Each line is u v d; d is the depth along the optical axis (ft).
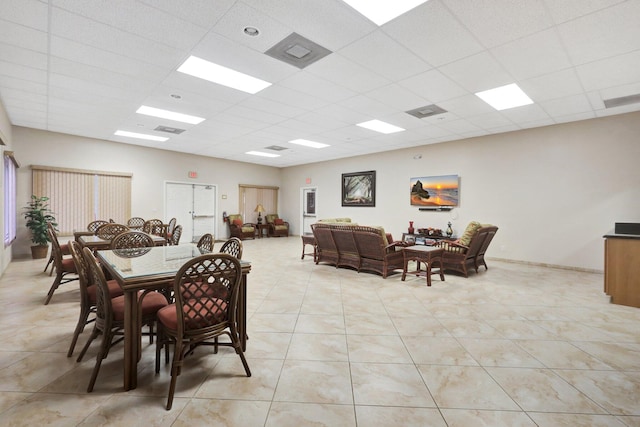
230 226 33.73
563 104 15.42
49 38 9.64
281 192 39.78
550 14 8.32
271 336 8.93
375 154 29.48
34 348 7.95
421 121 18.60
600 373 7.04
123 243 12.23
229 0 7.86
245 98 14.92
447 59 10.87
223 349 8.11
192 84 13.32
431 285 14.88
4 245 16.65
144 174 27.45
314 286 14.53
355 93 14.17
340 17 8.56
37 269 17.31
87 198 24.12
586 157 18.10
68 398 5.91
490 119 18.11
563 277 16.70
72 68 11.76
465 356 7.81
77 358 7.43
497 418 5.49
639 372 7.08
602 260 17.60
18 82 13.10
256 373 6.92
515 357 7.78
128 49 10.34
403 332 9.29
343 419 5.43
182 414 5.50
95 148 24.45
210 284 6.46
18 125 20.51
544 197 19.62
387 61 11.06
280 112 17.10
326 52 10.46
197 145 26.73
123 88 13.76
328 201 34.12
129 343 6.19
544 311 11.25
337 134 22.15
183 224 30.37
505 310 11.33
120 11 8.31
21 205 21.17
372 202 29.60
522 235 20.53
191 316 6.28
